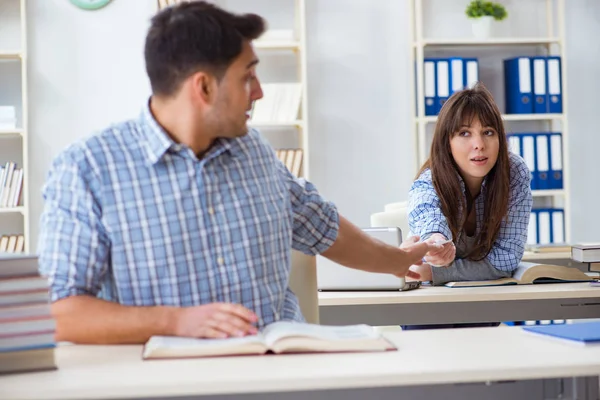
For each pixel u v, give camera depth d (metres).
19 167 5.48
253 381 1.34
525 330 1.77
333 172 5.72
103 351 1.62
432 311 2.73
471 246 3.07
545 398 1.55
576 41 5.88
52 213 1.76
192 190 1.82
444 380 1.39
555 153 5.53
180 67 1.77
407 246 2.46
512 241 3.05
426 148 5.75
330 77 5.70
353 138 5.72
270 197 1.95
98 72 5.51
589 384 1.52
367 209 5.75
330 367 1.42
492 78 5.79
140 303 1.79
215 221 1.84
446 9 5.76
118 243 1.77
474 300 2.71
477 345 1.64
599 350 1.56
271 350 1.55
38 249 1.76
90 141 1.80
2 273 1.44
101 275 1.79
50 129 5.48
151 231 1.78
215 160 1.88
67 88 5.48
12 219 5.47
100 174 1.77
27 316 1.44
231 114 1.80
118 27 5.51
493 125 2.97
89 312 1.68
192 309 1.67
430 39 5.48
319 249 2.15
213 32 1.76
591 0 5.88
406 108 5.74
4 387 1.32
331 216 2.13
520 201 3.07
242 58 1.79
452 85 5.46
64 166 1.78
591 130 5.92
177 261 1.79
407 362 1.46
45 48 5.46
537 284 2.97
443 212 3.02
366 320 2.72
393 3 5.71
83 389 1.31
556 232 5.55
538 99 5.52
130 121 1.87
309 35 5.68
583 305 2.76
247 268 1.86
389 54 5.72
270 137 5.64
